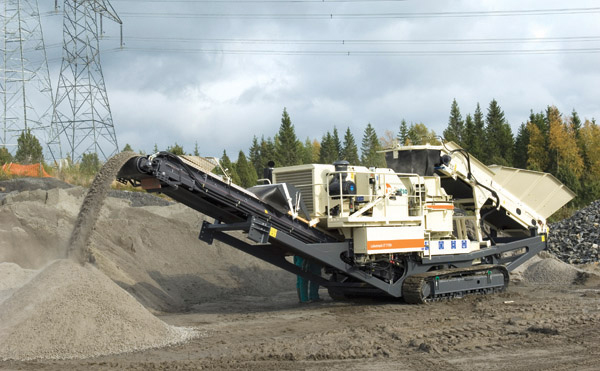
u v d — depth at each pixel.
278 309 12.17
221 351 7.96
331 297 13.82
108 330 7.98
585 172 60.19
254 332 9.40
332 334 9.08
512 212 15.09
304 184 11.91
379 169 12.19
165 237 15.58
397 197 12.27
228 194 10.27
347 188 11.71
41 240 12.24
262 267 16.64
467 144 60.97
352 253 11.85
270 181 12.53
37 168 28.42
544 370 6.88
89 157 34.25
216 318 10.91
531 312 10.71
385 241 11.88
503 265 14.46
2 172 27.17
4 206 13.41
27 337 7.51
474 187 14.15
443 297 12.88
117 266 12.46
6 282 10.20
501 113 67.88
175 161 9.70
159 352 7.84
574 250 20.59
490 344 8.21
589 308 11.23
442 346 8.06
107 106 41.44
